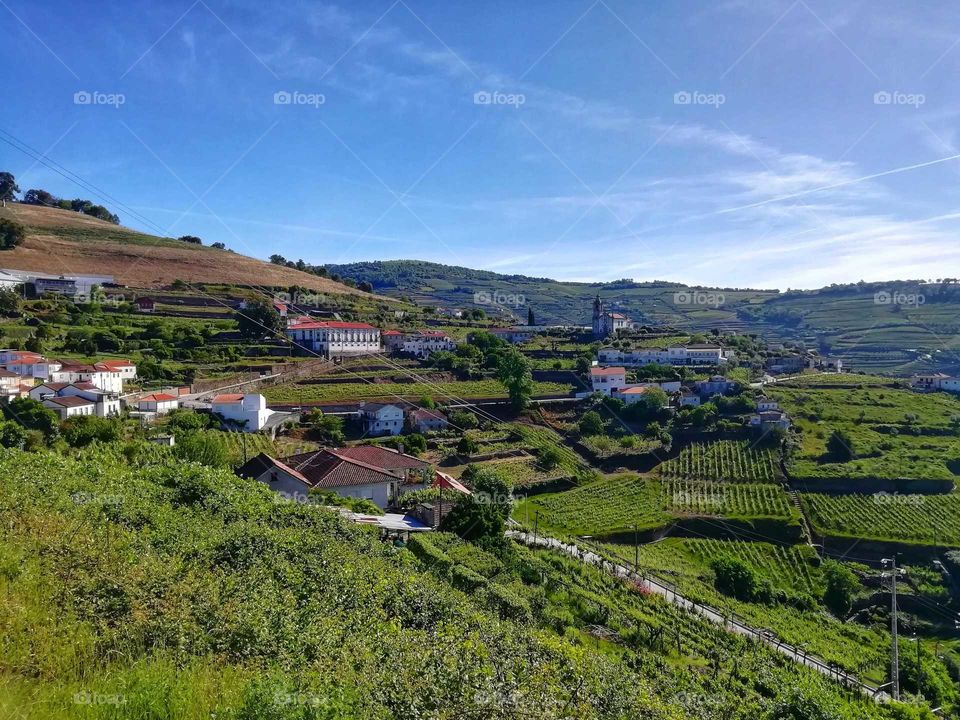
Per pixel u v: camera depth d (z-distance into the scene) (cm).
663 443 9431
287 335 11756
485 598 2738
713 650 3672
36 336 9881
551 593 3728
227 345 10906
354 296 17112
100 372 8388
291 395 9331
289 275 17200
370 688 1190
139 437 6419
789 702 2358
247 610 1508
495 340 13412
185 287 13700
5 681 987
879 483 8025
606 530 7019
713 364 13125
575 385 11500
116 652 1191
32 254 13712
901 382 11962
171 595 1484
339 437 8012
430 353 12175
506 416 9912
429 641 1582
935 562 6538
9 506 1855
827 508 7638
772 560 6744
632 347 13925
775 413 9838
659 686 2244
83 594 1396
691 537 7281
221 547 2036
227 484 3250
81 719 937
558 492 7975
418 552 3375
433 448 8388
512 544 4500
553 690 1371
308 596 1844
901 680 4188
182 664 1198
